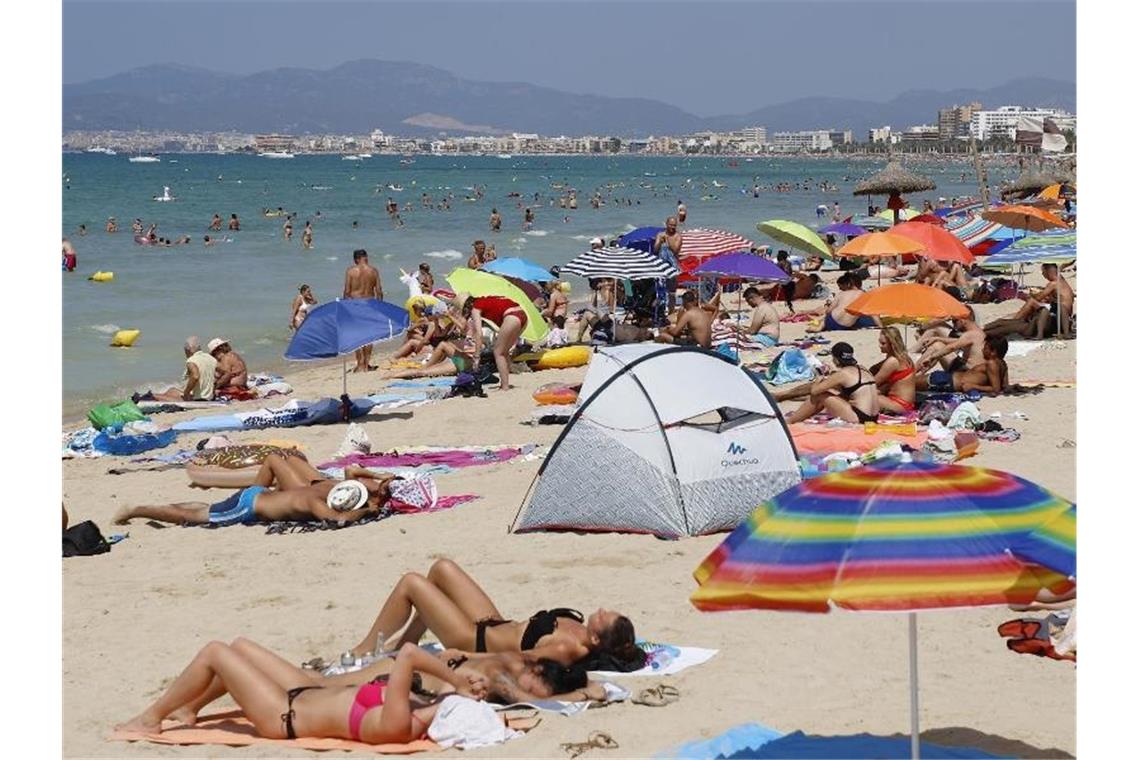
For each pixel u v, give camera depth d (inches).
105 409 1104.8
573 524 740.0
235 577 681.6
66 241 2605.8
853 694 480.7
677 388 737.6
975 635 539.2
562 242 3597.4
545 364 1402.6
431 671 458.9
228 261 2910.9
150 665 552.1
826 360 1337.4
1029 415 1003.3
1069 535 339.9
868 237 1389.0
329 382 1412.4
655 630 561.0
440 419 1136.2
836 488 354.3
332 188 7760.8
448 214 5137.8
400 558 699.4
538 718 464.8
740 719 459.2
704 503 727.7
